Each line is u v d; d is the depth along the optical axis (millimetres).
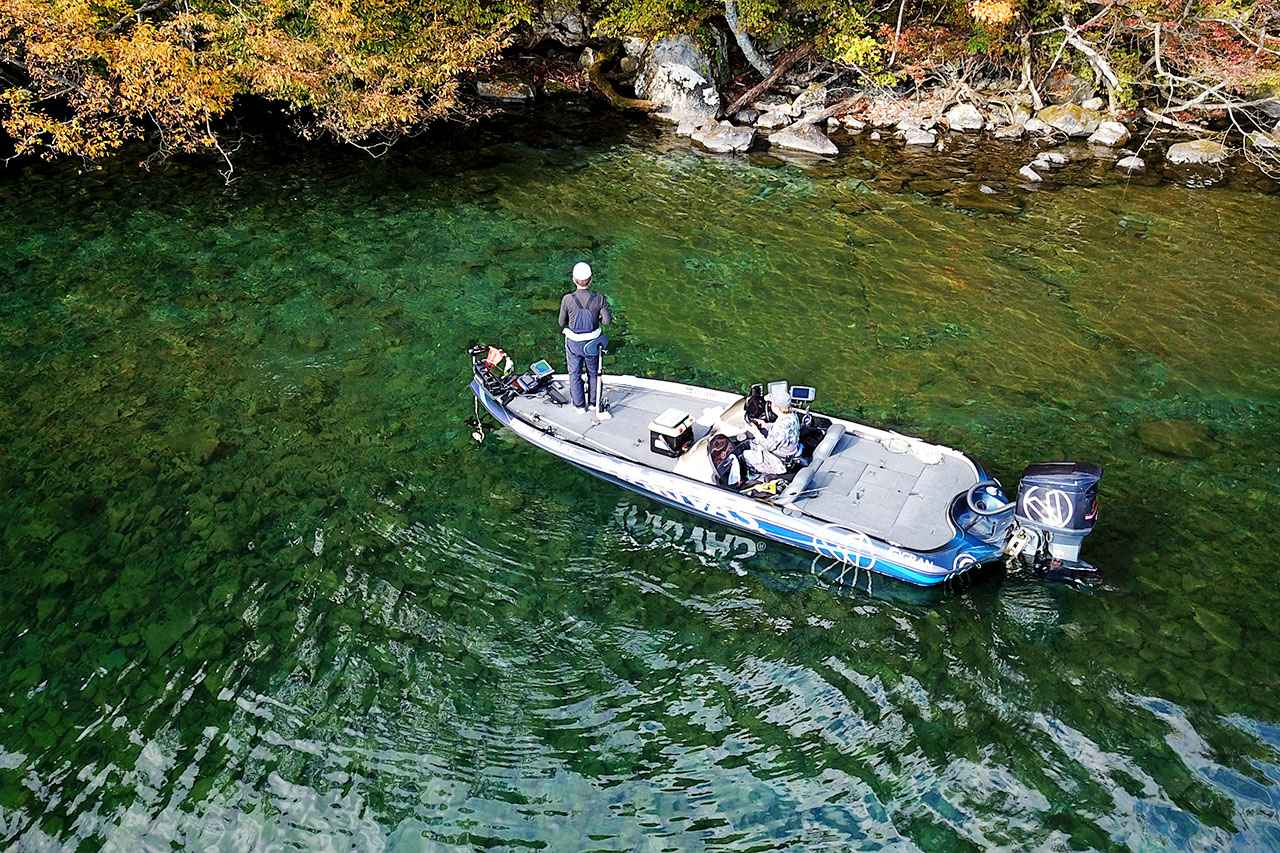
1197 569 11195
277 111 27078
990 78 29891
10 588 11008
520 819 8516
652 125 27641
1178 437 13906
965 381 15477
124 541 11742
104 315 16922
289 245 19812
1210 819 8305
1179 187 23469
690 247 20281
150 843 8289
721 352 16344
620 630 10578
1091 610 10617
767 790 8766
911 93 29188
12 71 24078
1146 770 8773
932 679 9867
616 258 19703
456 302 17734
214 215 21094
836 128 27703
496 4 27469
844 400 14953
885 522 11156
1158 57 26453
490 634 10508
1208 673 9773
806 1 28328
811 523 11102
